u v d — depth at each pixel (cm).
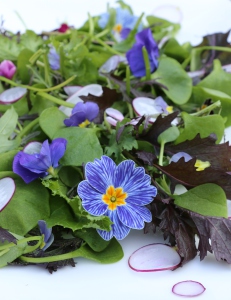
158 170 24
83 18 44
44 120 25
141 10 44
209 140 24
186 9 43
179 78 31
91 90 30
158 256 21
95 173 22
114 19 40
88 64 32
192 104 31
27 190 22
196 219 22
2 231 21
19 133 27
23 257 21
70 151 23
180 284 20
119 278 20
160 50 35
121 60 34
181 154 24
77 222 21
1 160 23
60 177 23
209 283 20
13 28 42
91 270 21
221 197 22
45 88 31
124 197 22
